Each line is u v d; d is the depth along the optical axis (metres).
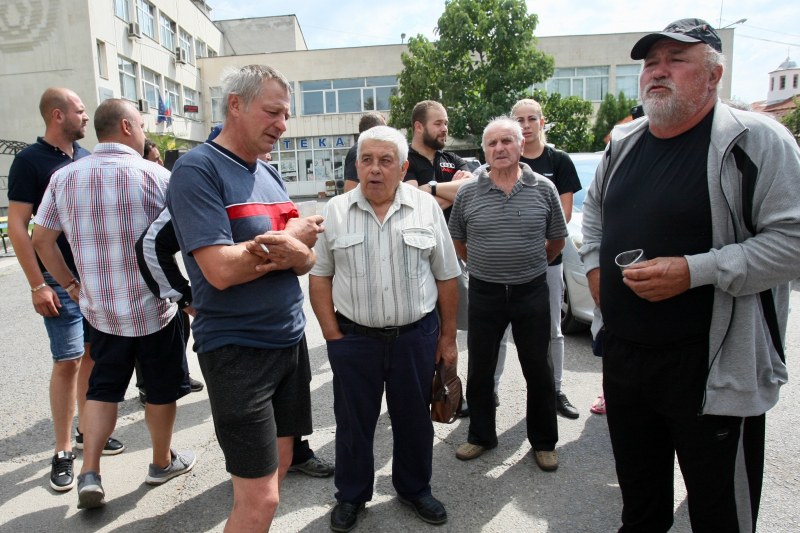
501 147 2.84
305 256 1.95
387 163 2.35
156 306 2.62
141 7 22.45
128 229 2.57
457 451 3.04
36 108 18.48
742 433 1.73
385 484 2.81
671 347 1.79
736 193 1.66
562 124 22.92
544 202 2.97
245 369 1.91
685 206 1.72
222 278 1.78
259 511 1.89
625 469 2.05
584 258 2.23
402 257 2.38
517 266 2.86
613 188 1.97
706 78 1.72
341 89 30.28
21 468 3.05
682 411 1.80
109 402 2.63
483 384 3.02
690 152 1.76
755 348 1.68
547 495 2.65
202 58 29.80
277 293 1.98
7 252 11.74
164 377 2.72
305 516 2.54
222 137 1.99
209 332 1.92
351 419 2.45
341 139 30.58
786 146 1.61
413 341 2.43
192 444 3.26
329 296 2.49
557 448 3.10
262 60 29.92
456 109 22.97
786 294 1.80
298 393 2.19
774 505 2.46
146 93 22.98
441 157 3.76
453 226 3.19
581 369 4.24
